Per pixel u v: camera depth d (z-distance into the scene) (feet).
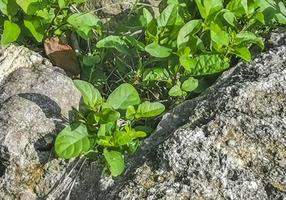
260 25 2.83
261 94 2.44
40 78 2.63
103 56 2.90
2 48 2.75
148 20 2.76
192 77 2.68
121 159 2.33
